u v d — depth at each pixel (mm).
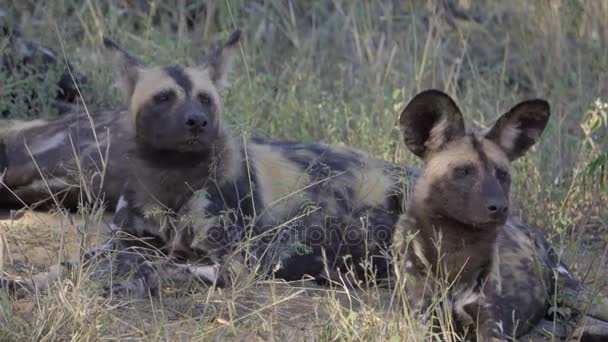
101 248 10883
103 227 12227
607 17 20219
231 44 12188
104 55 16438
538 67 19984
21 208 13102
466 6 21719
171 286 10859
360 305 10320
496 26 21281
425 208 10188
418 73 17984
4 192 13336
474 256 10094
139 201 11367
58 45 16859
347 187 12352
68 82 15742
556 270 11172
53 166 13102
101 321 9516
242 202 11633
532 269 10930
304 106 16312
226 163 11570
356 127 15570
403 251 10391
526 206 14195
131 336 9539
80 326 9227
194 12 21078
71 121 13539
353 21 19344
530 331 10938
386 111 15922
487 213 9719
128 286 10531
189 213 11289
